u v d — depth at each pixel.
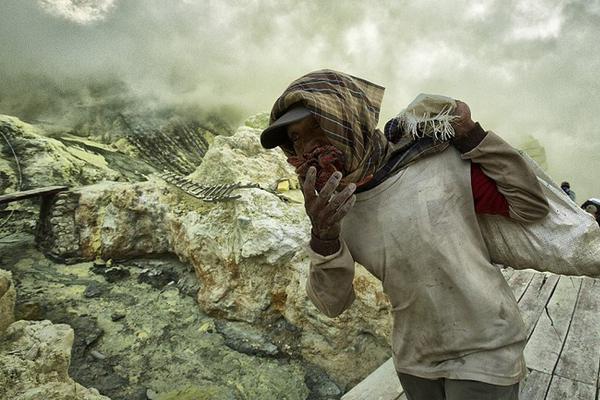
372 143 1.23
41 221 11.05
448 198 1.26
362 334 7.02
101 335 7.81
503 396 1.24
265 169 10.03
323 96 1.13
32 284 9.29
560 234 1.30
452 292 1.23
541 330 2.88
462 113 1.26
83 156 15.03
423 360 1.35
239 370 7.01
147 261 10.48
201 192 9.51
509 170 1.22
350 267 1.29
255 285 7.95
